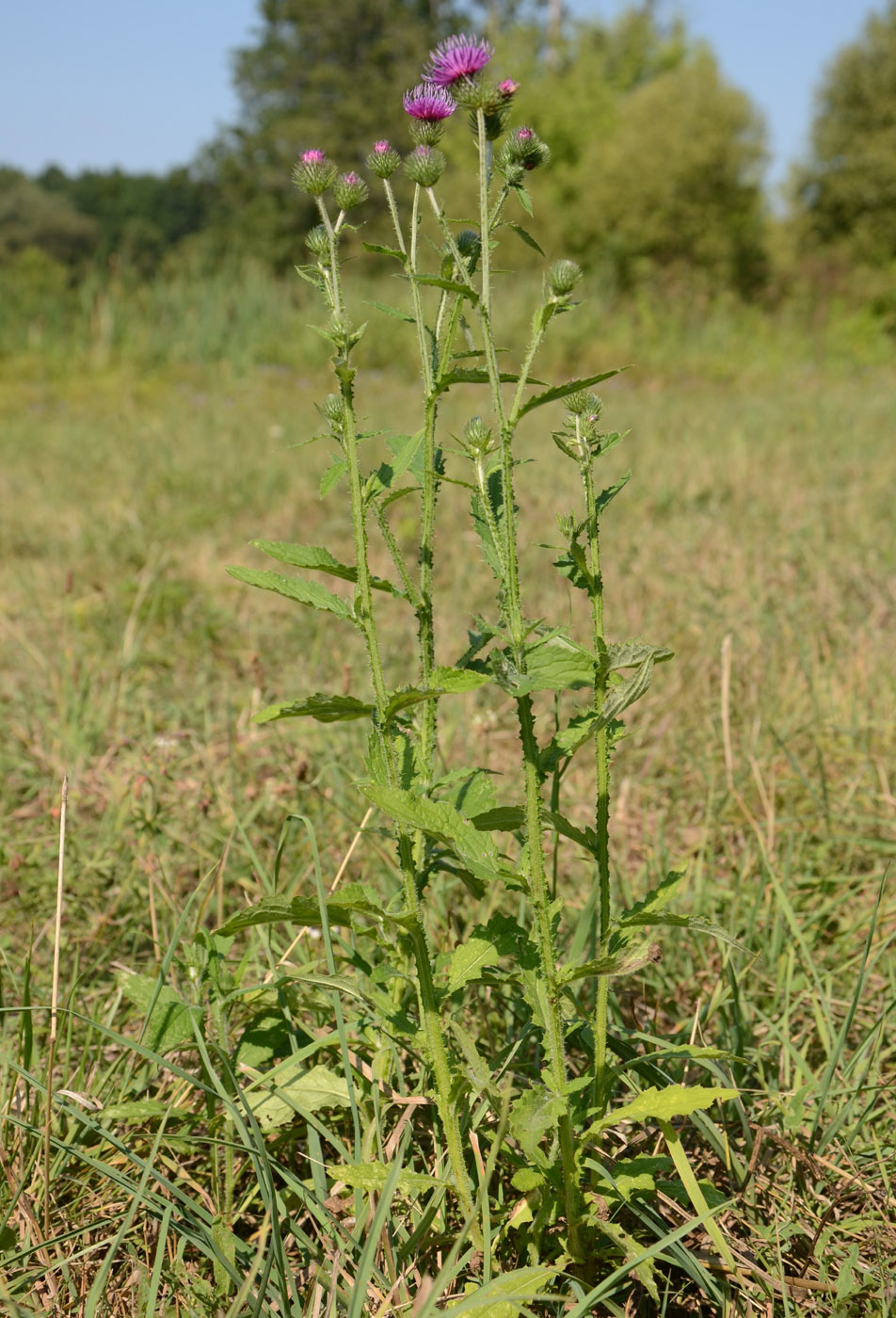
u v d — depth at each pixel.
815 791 2.87
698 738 3.31
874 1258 1.63
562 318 16.27
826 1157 1.79
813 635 3.85
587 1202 1.49
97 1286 1.39
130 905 2.51
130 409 11.53
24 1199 1.59
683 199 22.33
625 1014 2.11
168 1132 1.83
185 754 3.14
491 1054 1.93
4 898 2.47
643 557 4.96
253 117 36.72
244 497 6.59
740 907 2.47
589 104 24.98
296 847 2.68
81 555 5.45
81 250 60.66
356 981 1.69
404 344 14.10
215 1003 1.71
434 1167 1.62
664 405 11.61
